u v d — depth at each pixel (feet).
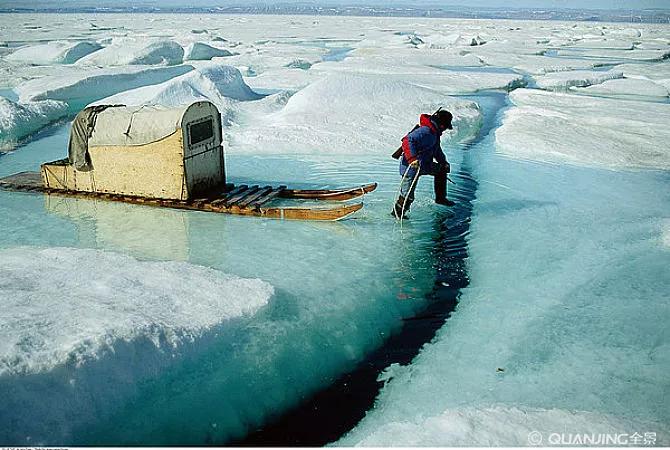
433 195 21.38
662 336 11.98
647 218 18.90
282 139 29.50
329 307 12.67
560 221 18.67
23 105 38.40
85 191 20.20
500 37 159.43
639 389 10.18
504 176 24.18
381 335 12.37
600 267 15.24
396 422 9.26
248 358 10.65
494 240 17.10
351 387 10.75
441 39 132.16
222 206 18.61
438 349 11.82
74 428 8.46
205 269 13.35
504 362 11.19
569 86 61.00
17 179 21.89
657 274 14.79
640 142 30.25
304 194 19.97
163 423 9.16
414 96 38.24
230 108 37.35
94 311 10.34
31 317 9.86
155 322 10.14
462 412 9.08
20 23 226.17
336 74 38.11
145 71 59.36
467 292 14.08
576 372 10.77
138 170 19.07
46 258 13.69
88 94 51.90
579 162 26.43
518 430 8.51
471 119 37.04
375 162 26.17
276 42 141.49
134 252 15.34
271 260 14.98
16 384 8.21
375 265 15.12
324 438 9.40
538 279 14.62
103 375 9.02
